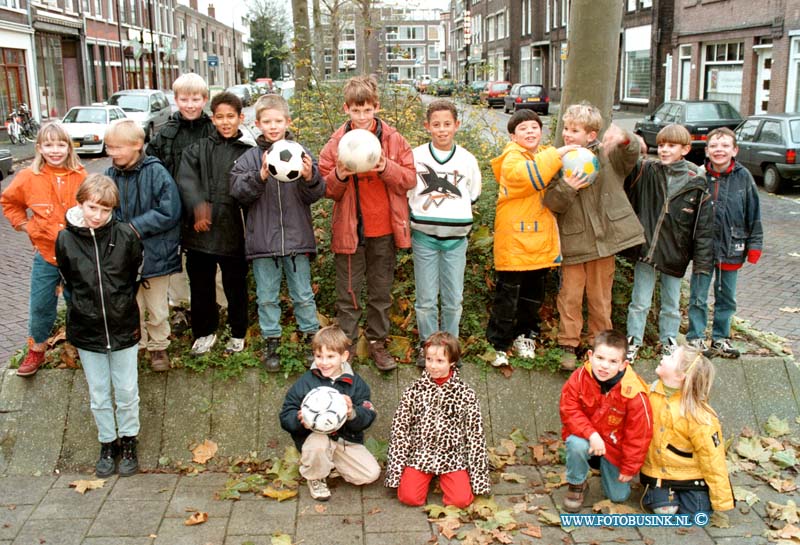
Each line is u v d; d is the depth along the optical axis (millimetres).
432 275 4762
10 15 29125
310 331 4836
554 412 4887
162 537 3736
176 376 4758
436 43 96438
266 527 3846
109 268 4113
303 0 13922
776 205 13383
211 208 4570
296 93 9414
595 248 4785
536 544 3744
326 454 4059
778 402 5047
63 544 3662
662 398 4023
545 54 48594
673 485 3977
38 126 28672
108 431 4352
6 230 11547
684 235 4867
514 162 4559
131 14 48312
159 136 4883
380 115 8227
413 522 3914
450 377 4230
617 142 4695
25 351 5043
